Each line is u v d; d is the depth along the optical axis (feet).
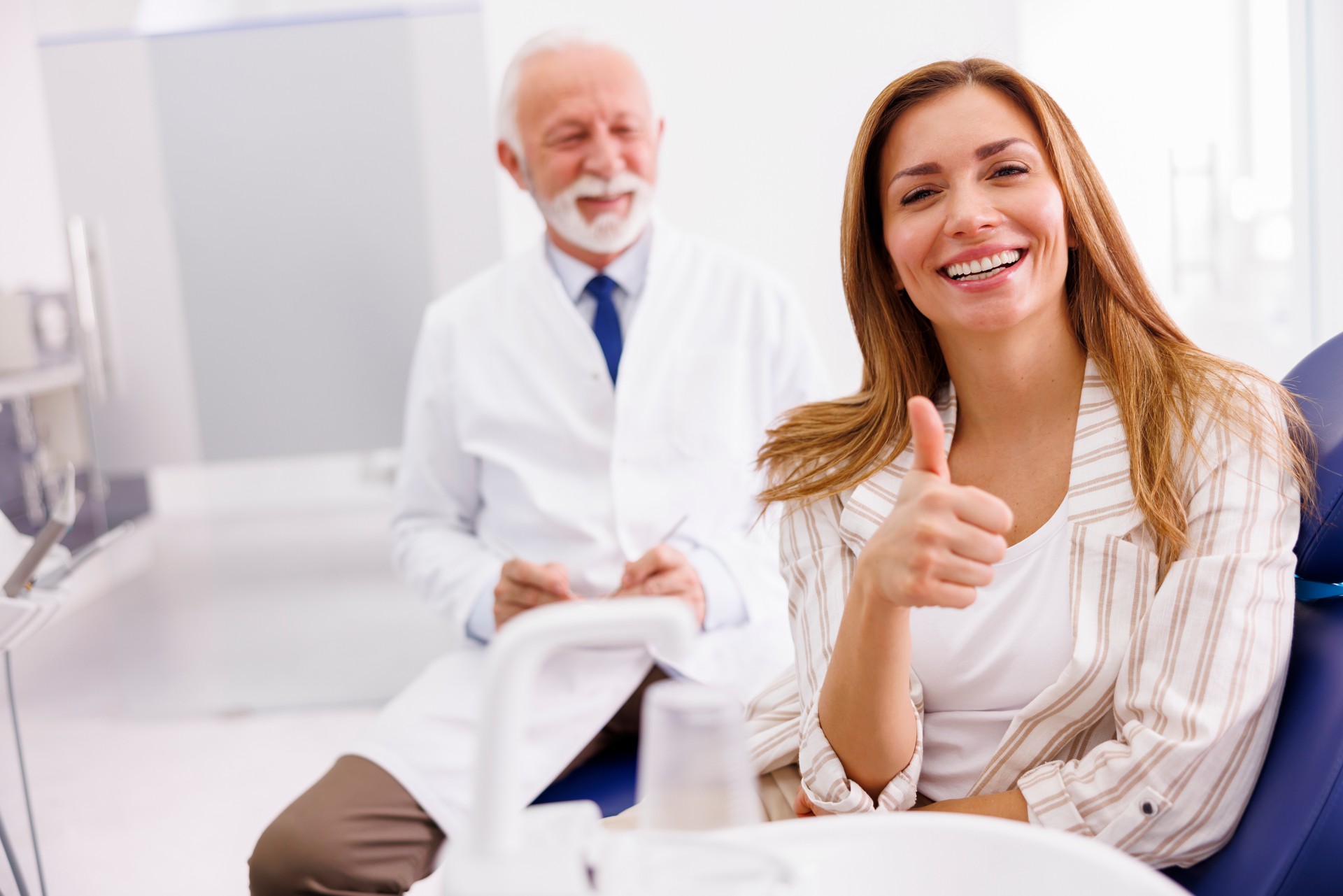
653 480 5.41
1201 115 7.18
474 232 9.45
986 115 3.11
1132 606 3.02
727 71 7.50
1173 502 3.00
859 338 3.61
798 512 3.60
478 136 9.36
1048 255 3.09
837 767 3.03
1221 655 2.76
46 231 15.94
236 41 9.26
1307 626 3.00
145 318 9.53
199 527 15.44
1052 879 1.98
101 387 9.57
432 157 9.39
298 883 4.18
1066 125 3.16
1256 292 7.30
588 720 4.72
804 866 2.04
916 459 2.49
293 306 9.52
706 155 7.57
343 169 9.39
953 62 3.20
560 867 1.67
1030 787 2.89
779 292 5.69
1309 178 7.09
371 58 9.28
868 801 2.99
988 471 3.34
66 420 13.12
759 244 7.63
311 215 9.43
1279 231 7.21
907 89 3.19
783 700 3.67
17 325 12.82
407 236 9.45
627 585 4.86
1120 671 2.93
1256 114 7.14
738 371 5.53
